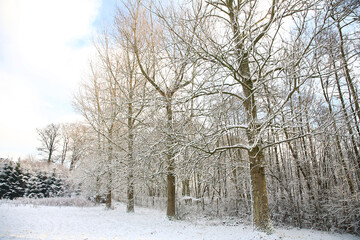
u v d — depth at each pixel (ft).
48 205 53.21
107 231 27.02
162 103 26.61
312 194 43.68
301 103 24.13
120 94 44.19
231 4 25.75
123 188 48.44
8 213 34.68
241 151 48.24
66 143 143.33
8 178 75.31
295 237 29.04
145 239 23.66
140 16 40.45
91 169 49.73
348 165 40.81
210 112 26.91
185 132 25.20
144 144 32.04
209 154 24.63
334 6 17.94
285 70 20.39
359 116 32.71
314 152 43.98
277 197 46.96
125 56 47.14
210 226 35.17
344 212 39.17
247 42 21.53
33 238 21.27
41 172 87.35
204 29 22.00
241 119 31.60
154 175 31.68
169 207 38.37
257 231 23.88
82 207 53.01
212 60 21.25
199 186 60.85
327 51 20.06
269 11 20.88
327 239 31.60
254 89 22.22
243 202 50.11
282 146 53.01
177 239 24.03
